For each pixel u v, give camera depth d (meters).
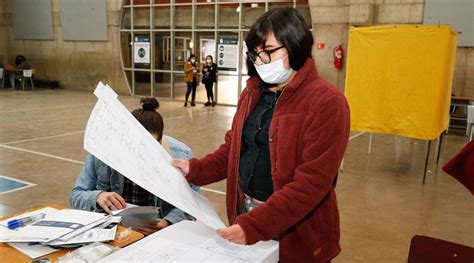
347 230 3.36
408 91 4.64
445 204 4.02
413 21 8.65
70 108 9.93
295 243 1.20
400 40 4.57
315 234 1.23
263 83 1.30
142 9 12.39
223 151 1.45
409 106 4.66
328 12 9.41
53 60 14.48
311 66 1.20
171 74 12.20
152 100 1.91
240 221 1.04
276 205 1.05
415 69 4.55
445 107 5.09
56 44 14.27
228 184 1.37
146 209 1.66
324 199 1.24
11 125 7.52
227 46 11.13
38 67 14.91
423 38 4.45
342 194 4.27
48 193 4.03
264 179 1.28
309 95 1.15
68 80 14.29
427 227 3.45
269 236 1.06
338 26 9.34
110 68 13.27
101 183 2.01
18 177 4.51
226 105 11.32
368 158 5.93
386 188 4.50
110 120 1.22
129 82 13.14
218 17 11.16
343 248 3.03
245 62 1.34
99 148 1.13
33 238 1.24
